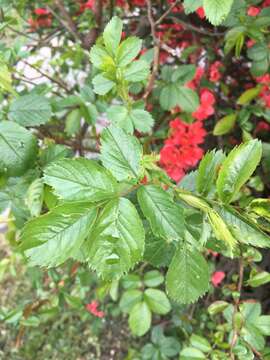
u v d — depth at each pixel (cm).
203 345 27
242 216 16
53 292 40
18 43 33
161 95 33
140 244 14
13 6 40
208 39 43
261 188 34
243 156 16
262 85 36
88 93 33
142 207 15
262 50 32
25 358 62
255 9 33
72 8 49
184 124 35
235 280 33
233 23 30
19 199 26
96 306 52
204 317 42
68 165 15
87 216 14
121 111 24
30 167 22
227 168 16
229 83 47
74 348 62
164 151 35
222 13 19
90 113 33
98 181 15
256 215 17
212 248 20
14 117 24
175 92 33
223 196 16
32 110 24
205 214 17
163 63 47
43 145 32
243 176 16
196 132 35
